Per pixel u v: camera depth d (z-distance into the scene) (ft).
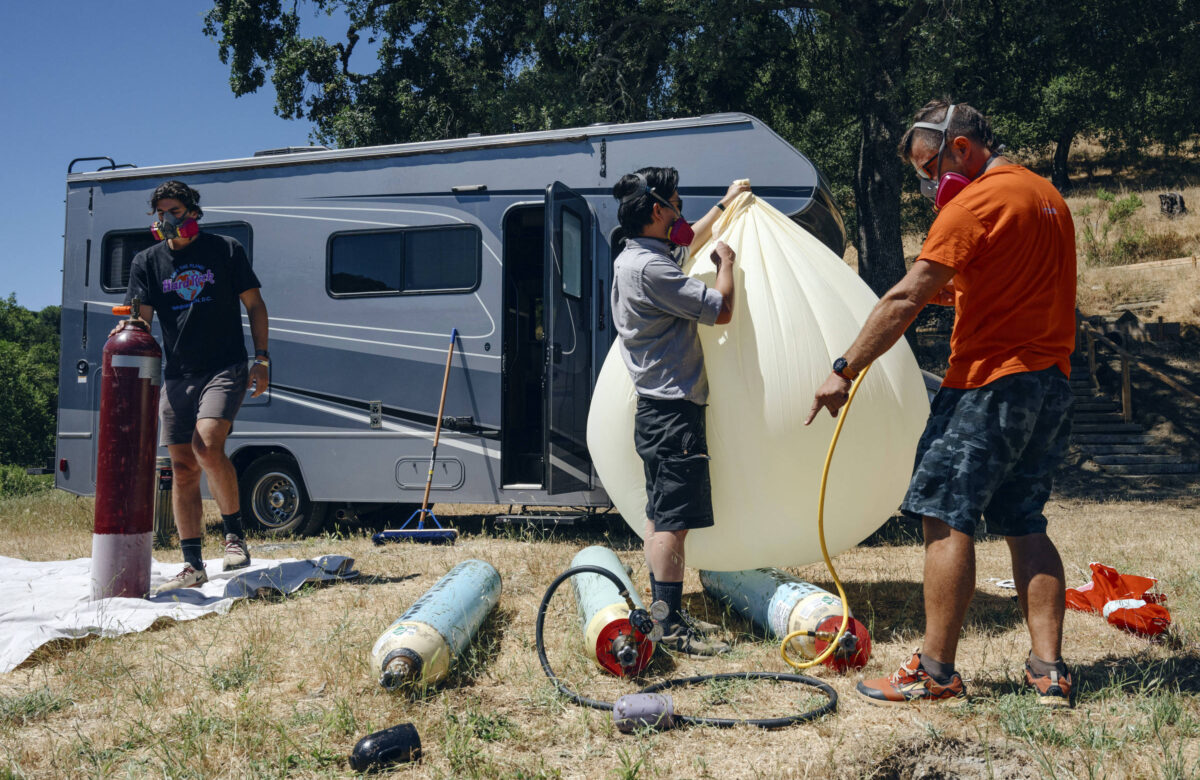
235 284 16.12
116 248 26.96
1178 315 58.70
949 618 9.50
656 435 11.93
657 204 12.27
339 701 9.70
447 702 9.86
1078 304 64.23
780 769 7.93
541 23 47.93
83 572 17.85
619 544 22.11
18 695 10.44
